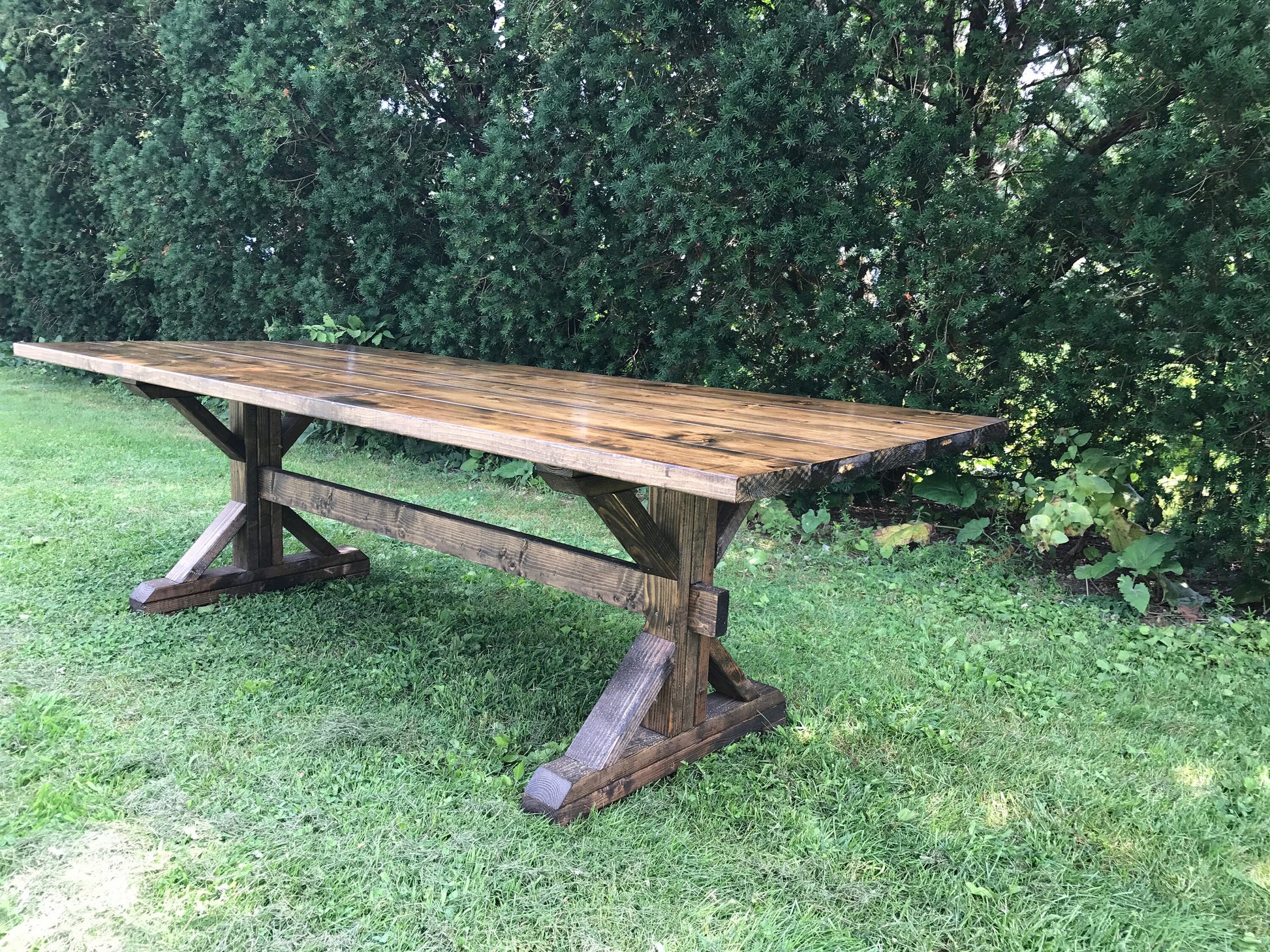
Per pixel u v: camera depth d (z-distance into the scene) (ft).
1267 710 8.82
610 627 10.61
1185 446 11.50
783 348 15.47
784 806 6.71
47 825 6.01
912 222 13.15
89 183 28.35
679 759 7.23
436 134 19.38
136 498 15.74
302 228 21.97
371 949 5.03
